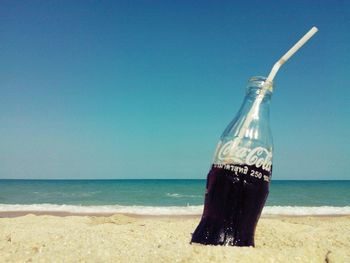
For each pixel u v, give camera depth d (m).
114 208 2.24
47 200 3.51
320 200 3.78
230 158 0.32
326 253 0.33
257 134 0.33
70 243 0.37
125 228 0.57
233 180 0.32
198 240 0.33
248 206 0.32
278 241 0.44
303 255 0.32
